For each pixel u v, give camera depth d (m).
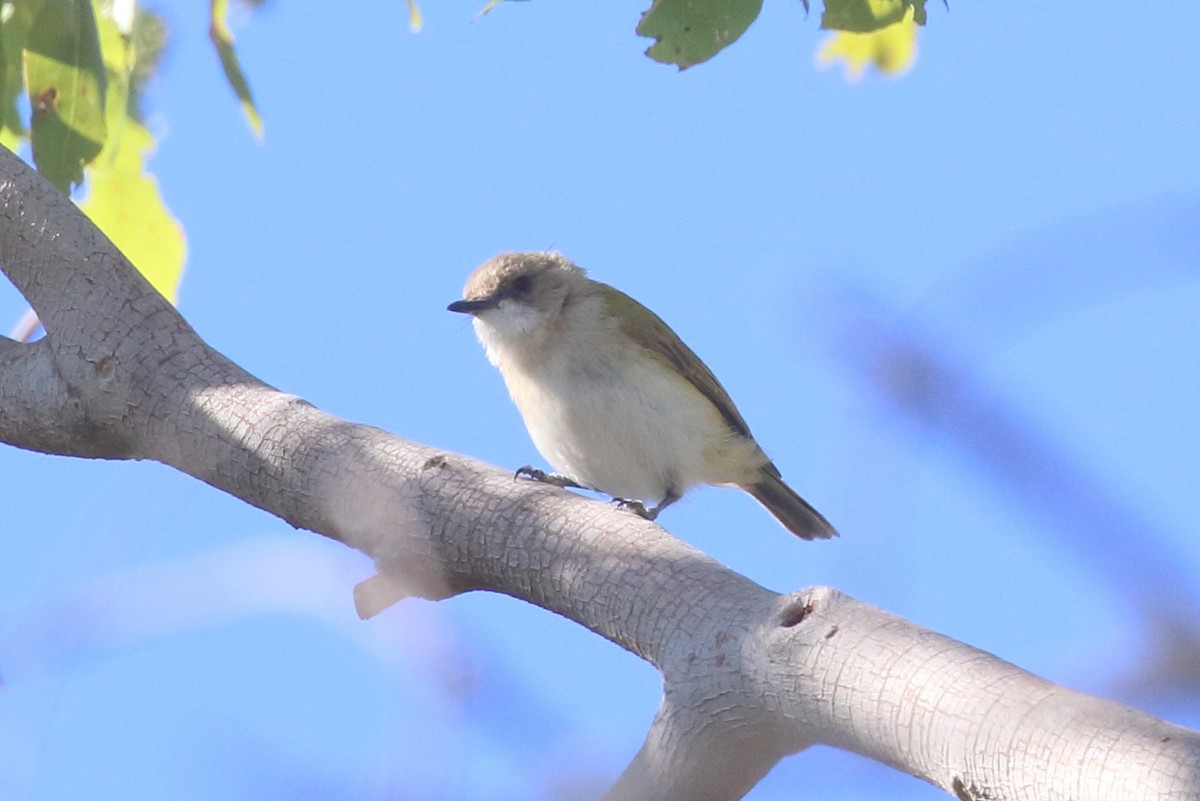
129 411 9.35
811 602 7.04
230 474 9.07
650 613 7.58
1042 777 5.84
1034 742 5.91
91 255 9.79
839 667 6.66
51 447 9.75
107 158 13.09
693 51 10.49
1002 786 5.99
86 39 11.86
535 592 8.20
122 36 12.88
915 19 10.73
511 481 8.58
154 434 9.30
